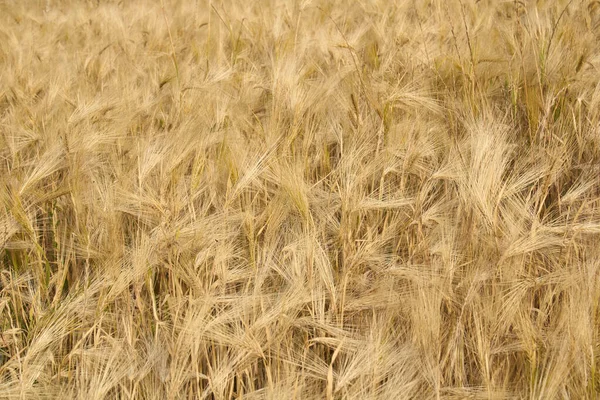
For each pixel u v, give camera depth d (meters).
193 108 2.96
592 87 2.78
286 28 4.40
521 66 2.90
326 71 3.66
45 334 1.79
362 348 1.73
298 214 2.25
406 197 2.33
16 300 2.19
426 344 1.70
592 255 1.95
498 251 1.90
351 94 2.58
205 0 5.94
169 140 2.40
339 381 1.65
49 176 2.80
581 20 3.45
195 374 1.73
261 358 1.88
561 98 2.73
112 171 2.56
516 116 2.80
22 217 2.13
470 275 1.87
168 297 2.01
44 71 3.91
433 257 2.08
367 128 2.52
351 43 3.72
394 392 1.62
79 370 1.86
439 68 3.21
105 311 2.05
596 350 1.63
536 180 2.17
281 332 1.83
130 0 6.84
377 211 2.36
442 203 2.29
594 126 2.43
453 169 2.21
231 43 4.29
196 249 2.05
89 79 3.90
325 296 1.98
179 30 5.02
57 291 2.04
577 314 1.62
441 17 3.96
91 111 2.88
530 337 1.66
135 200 2.15
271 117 2.65
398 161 2.36
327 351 1.99
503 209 2.00
